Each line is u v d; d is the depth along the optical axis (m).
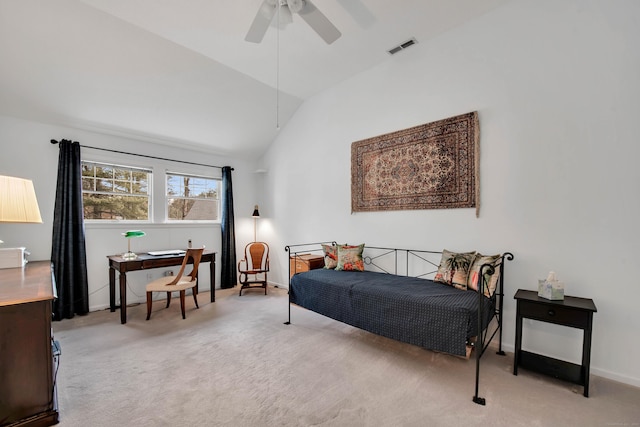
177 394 1.85
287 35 2.76
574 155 2.16
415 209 3.04
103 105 3.29
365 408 1.71
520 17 2.40
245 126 4.36
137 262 3.20
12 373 1.50
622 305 1.98
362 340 2.69
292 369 2.16
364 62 3.32
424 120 2.98
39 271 2.38
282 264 4.74
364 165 3.51
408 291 2.34
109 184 3.74
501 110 2.49
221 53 3.05
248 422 1.60
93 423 1.58
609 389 1.89
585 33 2.12
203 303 3.86
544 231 2.28
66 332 2.84
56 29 2.48
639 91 1.93
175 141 4.19
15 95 2.89
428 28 2.76
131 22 2.52
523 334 2.39
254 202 5.23
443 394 1.85
